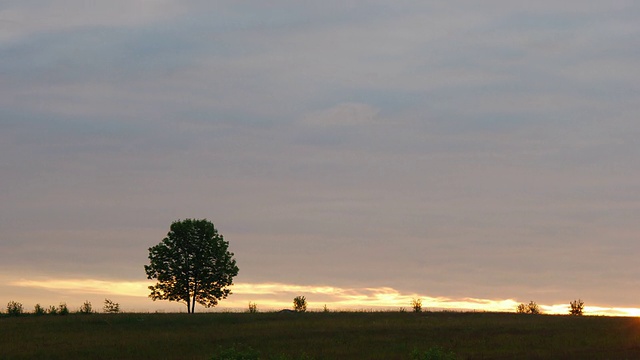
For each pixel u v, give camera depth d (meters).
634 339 50.66
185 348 51.94
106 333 59.41
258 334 57.16
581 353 45.91
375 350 49.28
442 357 42.28
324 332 57.62
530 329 57.38
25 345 54.03
